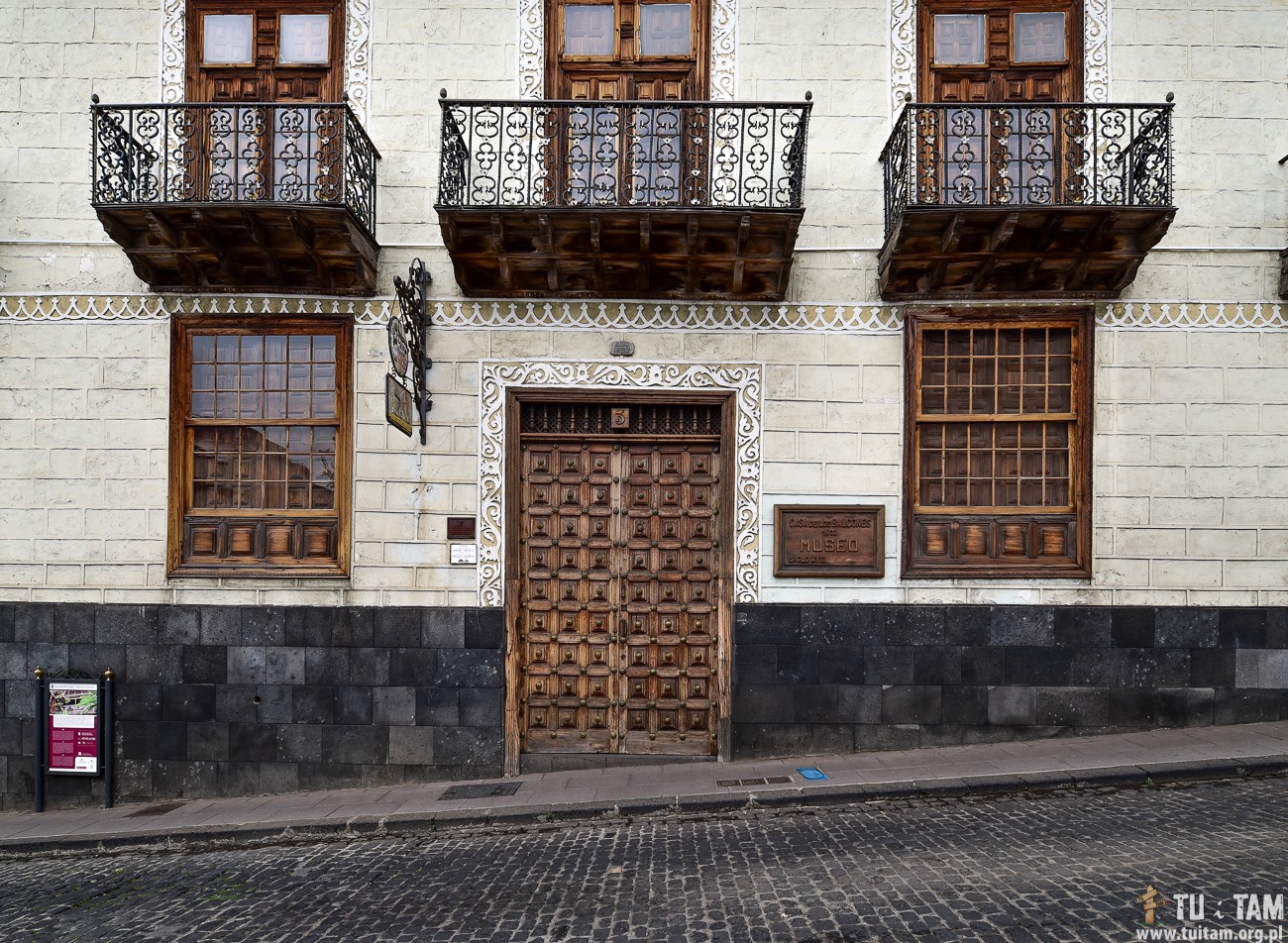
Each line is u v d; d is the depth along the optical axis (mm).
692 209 6449
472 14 7320
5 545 7258
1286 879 4387
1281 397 7133
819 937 3998
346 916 4613
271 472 7305
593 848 5461
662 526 7395
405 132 7301
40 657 7215
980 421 7246
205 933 4516
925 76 7293
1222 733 6871
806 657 7176
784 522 7219
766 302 7273
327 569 7191
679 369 7277
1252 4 7227
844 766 6734
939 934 3947
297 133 6836
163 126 7215
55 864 5875
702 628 7359
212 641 7180
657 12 7359
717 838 5492
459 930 4340
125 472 7254
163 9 7312
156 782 7184
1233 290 7152
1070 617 7105
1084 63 7215
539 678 7359
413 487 7238
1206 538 7113
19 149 7270
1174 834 5070
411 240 7285
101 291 7270
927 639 7137
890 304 7246
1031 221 6508
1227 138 7203
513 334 7281
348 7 7297
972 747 7023
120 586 7219
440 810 6195
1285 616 7078
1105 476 7145
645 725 7312
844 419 7230
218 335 7297
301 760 7156
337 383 7273
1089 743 6855
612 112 7082
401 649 7176
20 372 7281
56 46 7277
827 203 7277
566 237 6793
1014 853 4902
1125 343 7152
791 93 7281
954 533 7258
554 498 7418
